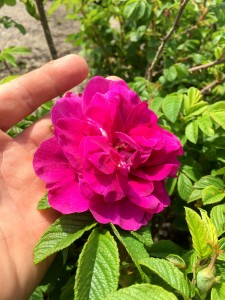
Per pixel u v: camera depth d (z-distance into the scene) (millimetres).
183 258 140
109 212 128
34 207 153
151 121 141
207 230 123
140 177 132
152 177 131
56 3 266
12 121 169
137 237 128
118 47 301
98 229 131
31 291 143
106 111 135
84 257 119
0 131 162
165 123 189
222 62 210
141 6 226
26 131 168
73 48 378
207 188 157
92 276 118
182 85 244
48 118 172
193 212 119
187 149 206
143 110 140
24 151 165
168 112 179
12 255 140
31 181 159
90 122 134
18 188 156
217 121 170
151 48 258
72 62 169
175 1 208
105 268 119
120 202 130
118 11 267
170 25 250
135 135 137
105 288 115
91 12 266
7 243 142
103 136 131
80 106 143
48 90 171
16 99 166
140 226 129
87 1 260
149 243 129
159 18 254
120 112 138
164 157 134
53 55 247
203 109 182
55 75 169
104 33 294
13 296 135
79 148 131
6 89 165
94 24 285
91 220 135
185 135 182
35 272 143
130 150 135
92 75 308
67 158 130
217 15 217
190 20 255
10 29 395
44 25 233
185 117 185
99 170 127
